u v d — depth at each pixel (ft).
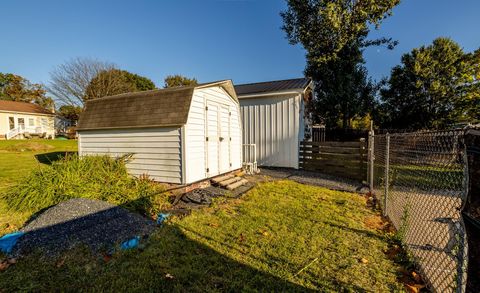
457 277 5.15
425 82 54.34
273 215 13.00
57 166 16.21
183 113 17.21
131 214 11.83
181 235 10.52
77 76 84.28
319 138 47.47
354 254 8.90
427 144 9.21
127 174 18.29
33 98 117.08
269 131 31.32
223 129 22.94
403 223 9.77
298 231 10.89
